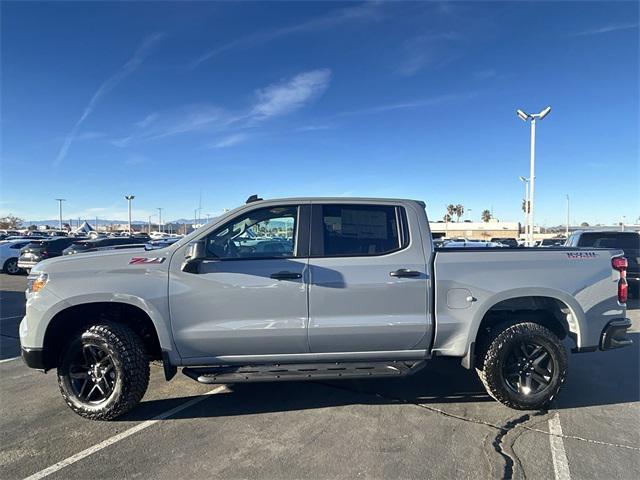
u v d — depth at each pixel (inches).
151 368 222.4
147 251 163.0
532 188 1101.7
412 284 163.0
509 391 165.8
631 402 177.5
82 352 159.8
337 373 156.9
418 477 123.6
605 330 172.4
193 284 157.9
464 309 165.6
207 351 160.2
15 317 365.7
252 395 185.5
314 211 168.4
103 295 155.3
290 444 142.4
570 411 168.4
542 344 166.7
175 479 122.9
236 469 127.8
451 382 200.7
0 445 142.6
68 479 123.0
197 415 165.2
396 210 171.0
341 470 127.1
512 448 139.6
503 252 170.9
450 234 3206.2
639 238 464.1
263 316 159.5
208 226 163.8
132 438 146.9
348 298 161.0
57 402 178.7
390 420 160.6
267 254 164.6
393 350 166.1
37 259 729.0
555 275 169.5
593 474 124.6
